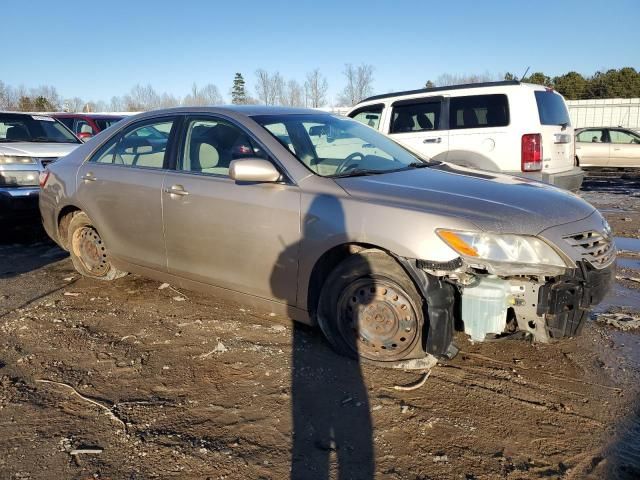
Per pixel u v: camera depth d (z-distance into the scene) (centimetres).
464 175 381
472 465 247
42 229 758
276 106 438
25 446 261
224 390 311
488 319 298
